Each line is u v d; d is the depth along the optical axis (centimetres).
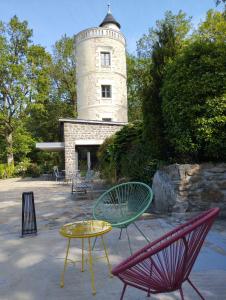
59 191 1132
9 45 2438
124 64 2381
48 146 1747
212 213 197
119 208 439
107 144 993
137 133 824
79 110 2284
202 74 525
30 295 262
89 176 1060
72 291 265
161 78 640
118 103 2269
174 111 549
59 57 2973
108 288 267
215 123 514
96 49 2233
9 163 2408
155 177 637
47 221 582
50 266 329
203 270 290
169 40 656
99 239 421
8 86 2427
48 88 2602
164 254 192
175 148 586
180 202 525
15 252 388
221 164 540
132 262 178
